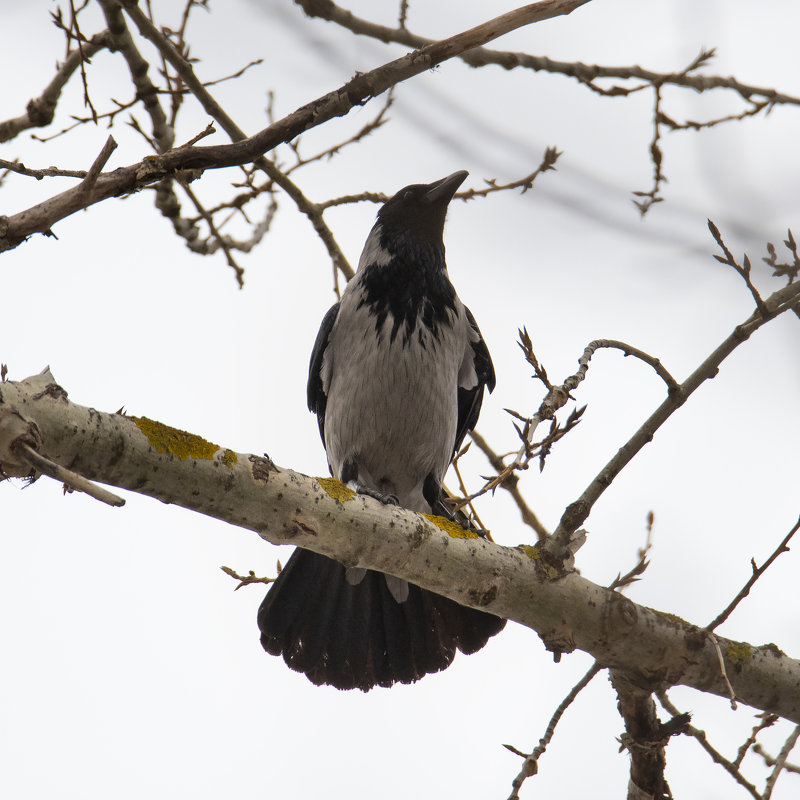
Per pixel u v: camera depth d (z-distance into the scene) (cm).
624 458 801
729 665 823
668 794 852
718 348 798
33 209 639
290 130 710
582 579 805
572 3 725
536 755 803
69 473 556
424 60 715
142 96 841
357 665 1058
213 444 696
